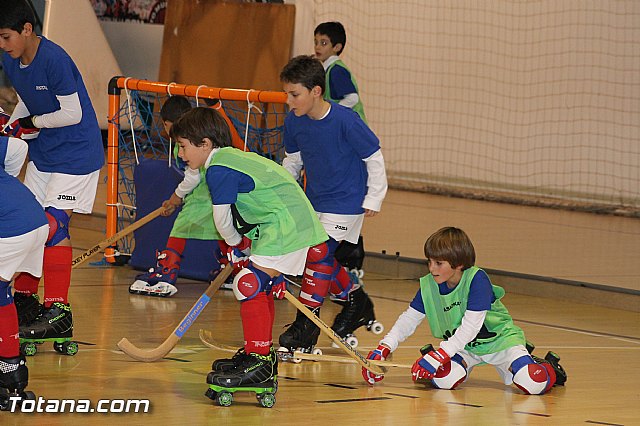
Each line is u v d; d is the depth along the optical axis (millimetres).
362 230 18984
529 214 23219
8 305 7844
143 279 13062
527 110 26281
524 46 26281
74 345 9695
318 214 10289
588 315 13430
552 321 12883
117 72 28953
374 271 16109
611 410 8617
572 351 11125
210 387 8242
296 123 10211
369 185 10289
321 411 8188
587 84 25266
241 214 8516
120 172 16219
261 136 14547
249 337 8352
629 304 13938
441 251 8922
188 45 27375
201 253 14188
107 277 14094
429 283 9328
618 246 18656
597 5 25031
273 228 8484
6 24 9281
